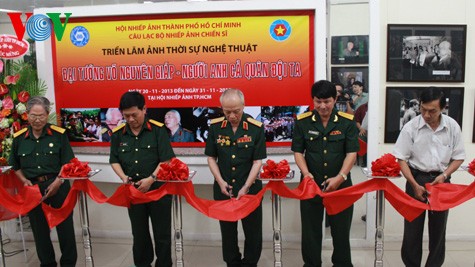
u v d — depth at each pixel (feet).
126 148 8.47
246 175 8.29
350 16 9.71
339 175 7.80
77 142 10.62
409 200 7.29
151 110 10.26
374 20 9.59
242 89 10.00
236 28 9.84
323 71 9.74
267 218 10.64
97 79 10.35
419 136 8.01
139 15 10.00
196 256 10.08
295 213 10.64
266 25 9.79
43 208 8.18
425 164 8.00
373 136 9.93
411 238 8.36
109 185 10.96
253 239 8.57
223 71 9.99
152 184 8.47
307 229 8.50
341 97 9.98
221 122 8.38
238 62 9.94
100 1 10.69
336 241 8.57
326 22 9.78
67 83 10.46
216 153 8.53
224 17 9.84
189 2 9.78
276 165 7.20
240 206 7.47
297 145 8.36
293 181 10.11
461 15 9.80
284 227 10.72
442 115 7.99
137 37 10.10
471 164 7.21
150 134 8.51
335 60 9.89
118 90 10.32
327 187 7.76
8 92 9.78
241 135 8.19
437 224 8.19
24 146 8.78
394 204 7.45
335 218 8.43
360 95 9.93
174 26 9.97
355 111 9.99
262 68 9.91
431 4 9.78
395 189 7.27
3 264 8.96
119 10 9.96
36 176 8.75
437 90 7.49
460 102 10.00
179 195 7.57
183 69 10.07
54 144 8.87
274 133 10.06
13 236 11.29
